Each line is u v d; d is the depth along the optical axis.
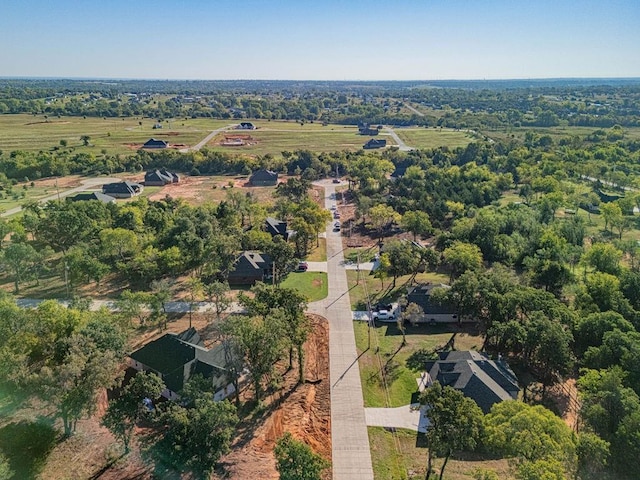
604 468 43.38
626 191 153.12
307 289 87.31
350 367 63.19
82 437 48.12
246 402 55.56
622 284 75.19
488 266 95.94
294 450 39.19
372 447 48.84
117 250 90.81
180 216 103.06
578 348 64.06
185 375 54.62
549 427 40.94
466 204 131.25
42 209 121.00
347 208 142.75
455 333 72.56
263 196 153.38
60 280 87.69
